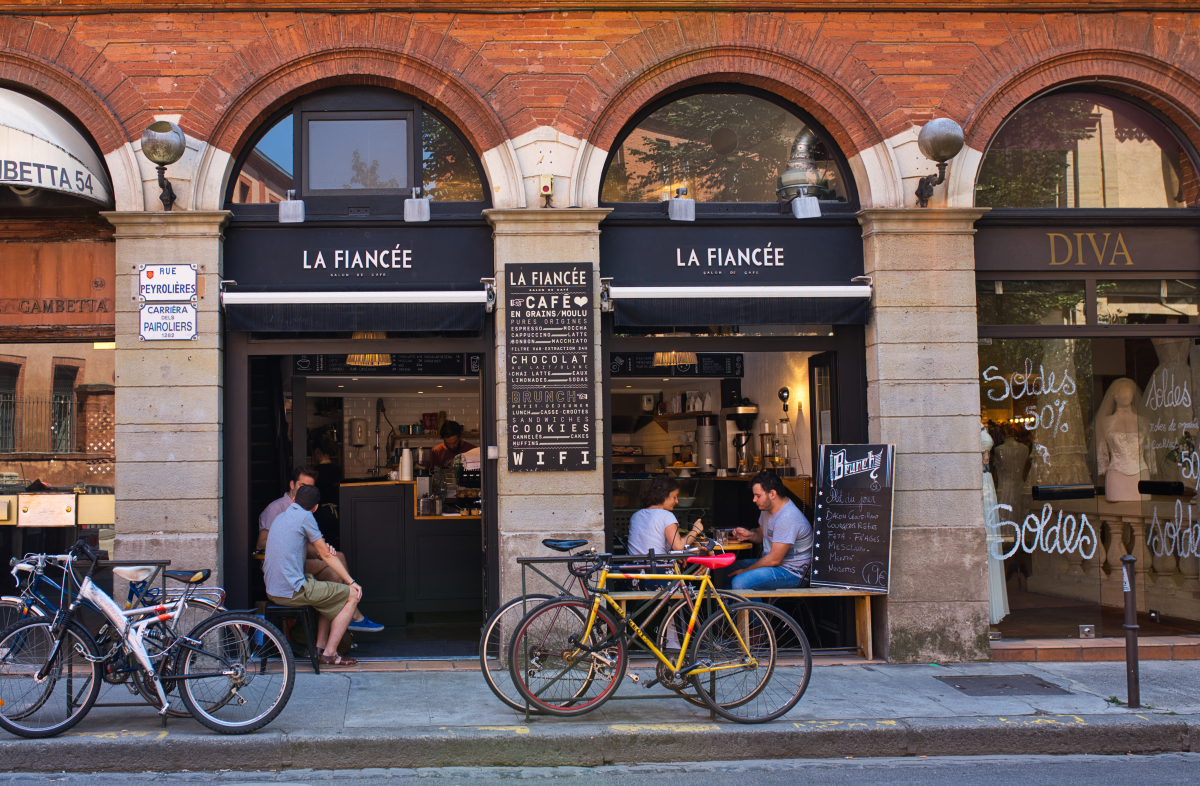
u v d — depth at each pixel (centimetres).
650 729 494
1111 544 750
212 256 636
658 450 1006
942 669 638
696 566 548
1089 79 701
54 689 486
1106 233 708
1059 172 720
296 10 651
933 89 683
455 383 1060
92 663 488
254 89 652
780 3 675
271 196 671
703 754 492
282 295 625
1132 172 726
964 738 505
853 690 581
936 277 675
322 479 932
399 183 678
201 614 626
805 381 766
